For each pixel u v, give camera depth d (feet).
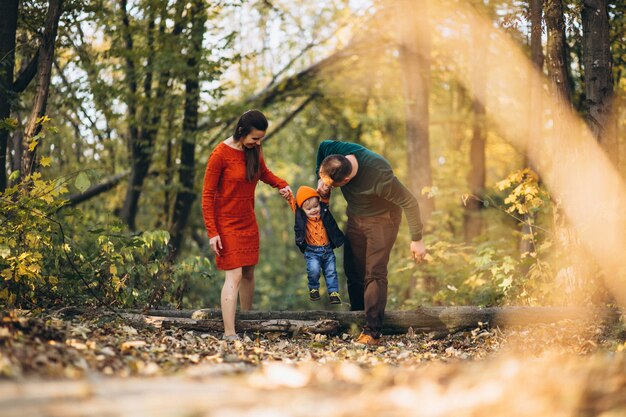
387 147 59.00
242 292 20.34
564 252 23.09
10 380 9.82
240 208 18.85
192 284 27.35
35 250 19.77
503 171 62.49
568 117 23.63
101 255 21.29
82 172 19.95
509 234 36.81
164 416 8.47
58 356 11.87
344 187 19.38
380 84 52.70
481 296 25.43
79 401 9.00
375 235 19.36
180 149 46.34
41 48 24.56
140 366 12.61
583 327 19.51
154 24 40.52
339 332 20.20
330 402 9.37
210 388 10.34
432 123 51.67
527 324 20.27
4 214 19.98
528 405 8.78
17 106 25.59
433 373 10.87
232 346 17.46
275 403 9.27
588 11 23.75
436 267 34.17
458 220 56.08
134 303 21.76
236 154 18.62
